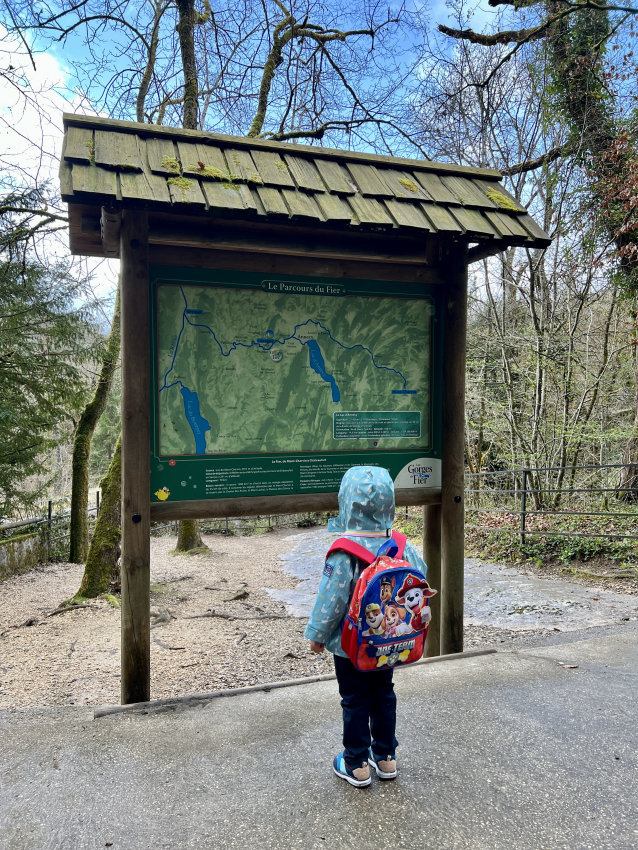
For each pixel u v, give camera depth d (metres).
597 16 9.00
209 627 6.50
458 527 3.86
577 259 9.40
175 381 3.31
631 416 11.51
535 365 9.89
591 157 9.13
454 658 3.74
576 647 4.05
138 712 3.00
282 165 3.36
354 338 3.68
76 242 3.67
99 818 2.07
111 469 8.32
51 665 5.12
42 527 10.88
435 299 3.85
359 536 2.13
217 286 3.37
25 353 9.78
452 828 1.98
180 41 8.93
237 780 2.29
